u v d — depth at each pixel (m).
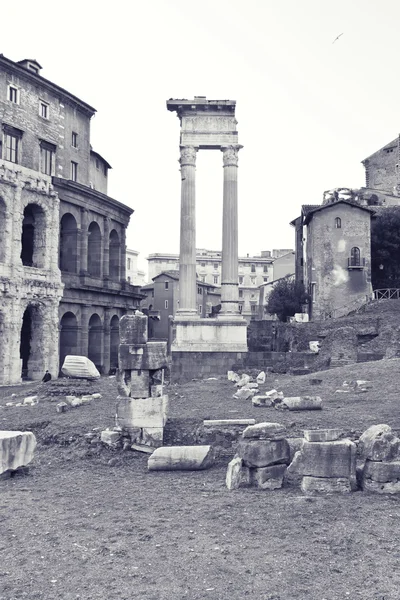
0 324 46.66
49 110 57.12
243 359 36.62
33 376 51.03
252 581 8.38
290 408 19.39
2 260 47.34
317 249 62.19
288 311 64.19
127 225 66.00
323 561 9.02
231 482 13.20
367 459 12.76
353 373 26.67
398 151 90.12
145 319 17.81
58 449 17.70
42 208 51.75
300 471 12.79
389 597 7.83
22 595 8.09
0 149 50.75
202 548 9.66
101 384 29.17
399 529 10.28
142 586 8.30
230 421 17.44
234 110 38.38
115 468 15.95
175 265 144.00
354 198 76.44
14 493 13.47
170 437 17.56
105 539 10.22
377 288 64.44
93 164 68.25
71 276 54.88
